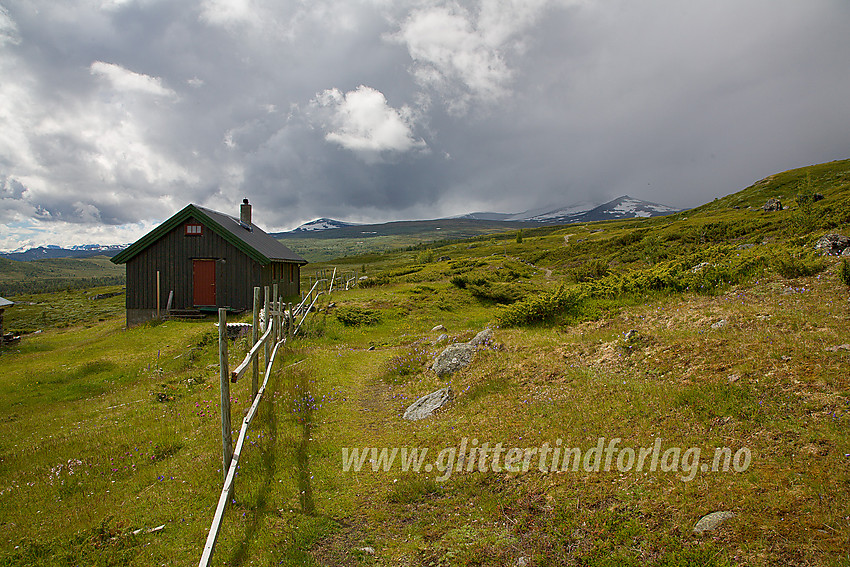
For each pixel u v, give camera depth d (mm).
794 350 6910
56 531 5801
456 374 10453
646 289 13344
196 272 28312
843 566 3520
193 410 10203
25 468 8148
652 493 4914
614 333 10195
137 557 5156
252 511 5945
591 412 6961
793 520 4098
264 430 8359
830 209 29656
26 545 5438
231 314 27328
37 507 6598
